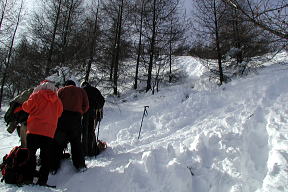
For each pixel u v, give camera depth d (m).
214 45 15.68
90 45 17.47
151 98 16.14
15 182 4.20
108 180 4.44
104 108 15.36
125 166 4.92
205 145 4.98
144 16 19.75
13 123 5.22
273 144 4.70
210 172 4.28
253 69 12.97
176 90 16.17
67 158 5.57
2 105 23.78
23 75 18.42
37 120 4.33
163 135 8.27
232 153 4.61
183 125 9.18
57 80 14.37
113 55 20.64
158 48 19.61
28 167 4.30
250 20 3.44
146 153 4.48
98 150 6.33
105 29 20.45
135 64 23.33
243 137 5.02
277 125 5.21
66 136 4.95
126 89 21.72
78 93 5.12
